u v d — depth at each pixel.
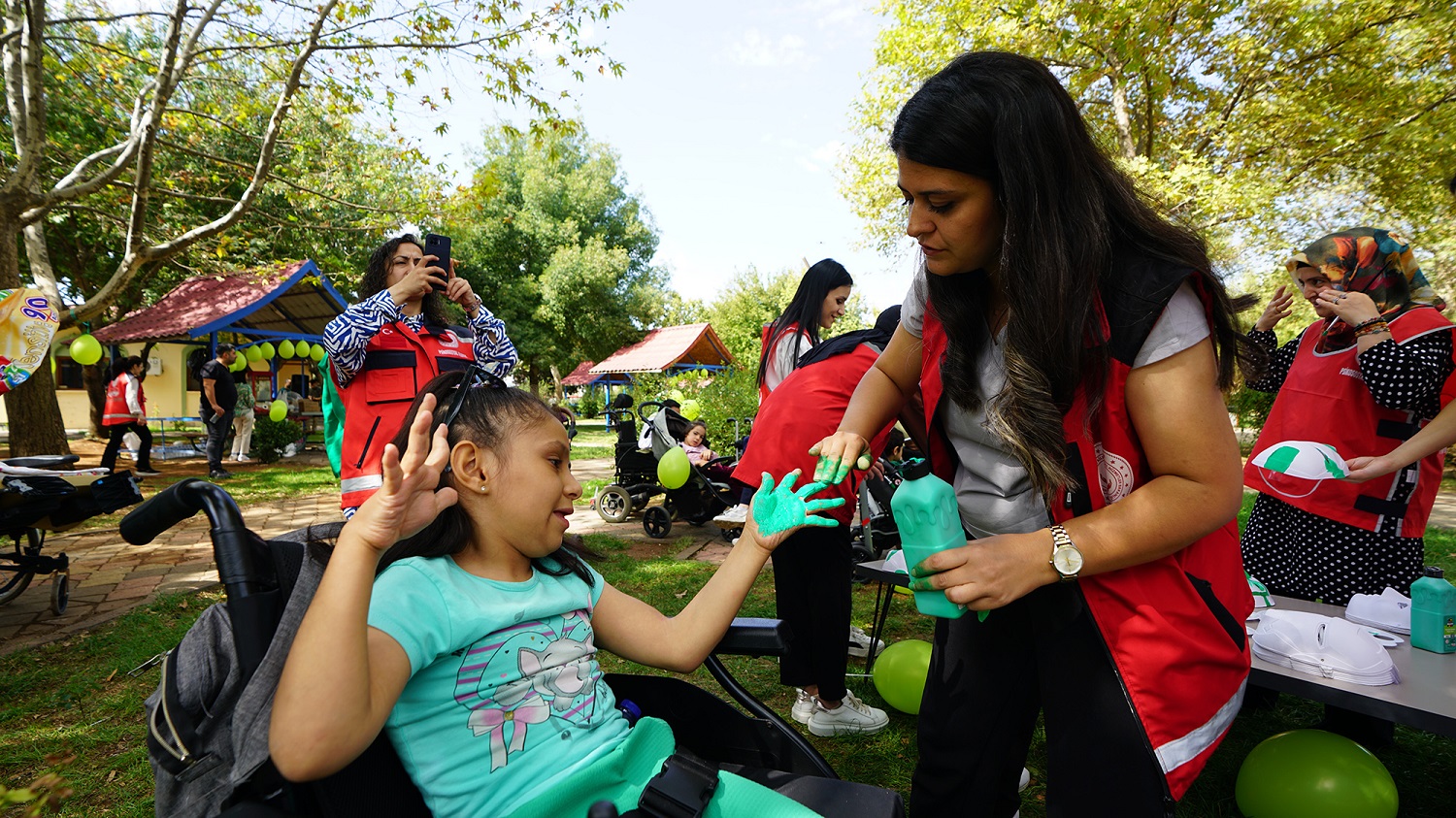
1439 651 2.15
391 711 1.13
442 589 1.20
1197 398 1.17
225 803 1.02
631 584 4.93
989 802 1.52
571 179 32.38
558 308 30.25
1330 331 2.78
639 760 1.29
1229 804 2.34
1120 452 1.25
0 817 1.00
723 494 6.33
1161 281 1.17
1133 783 1.25
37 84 7.20
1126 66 9.81
